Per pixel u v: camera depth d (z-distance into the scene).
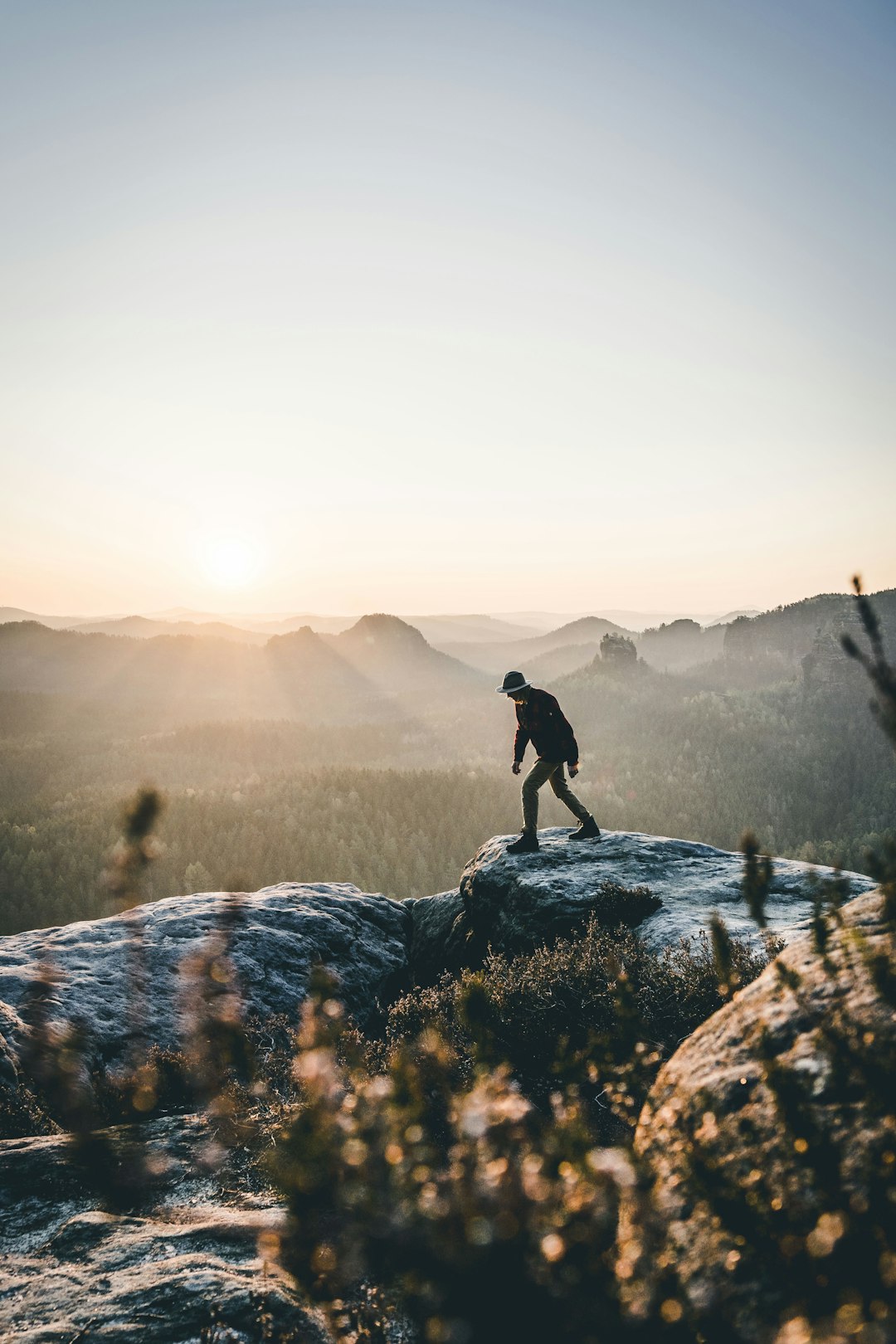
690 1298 1.89
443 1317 1.81
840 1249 1.83
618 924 8.39
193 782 194.25
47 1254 3.51
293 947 9.62
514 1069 5.51
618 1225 2.02
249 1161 3.89
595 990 5.89
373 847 113.00
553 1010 5.82
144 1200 3.78
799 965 2.95
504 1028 5.69
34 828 118.44
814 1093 2.24
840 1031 2.35
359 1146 1.90
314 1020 1.98
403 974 11.08
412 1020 6.58
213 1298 2.91
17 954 8.59
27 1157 4.36
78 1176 4.16
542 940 8.81
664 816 131.25
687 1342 1.81
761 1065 2.51
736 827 127.38
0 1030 6.17
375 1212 1.87
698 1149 2.34
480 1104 1.98
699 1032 3.05
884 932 2.69
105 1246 3.47
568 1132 2.09
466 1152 1.95
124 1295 3.02
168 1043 6.83
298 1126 1.95
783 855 116.69
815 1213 1.94
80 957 8.56
